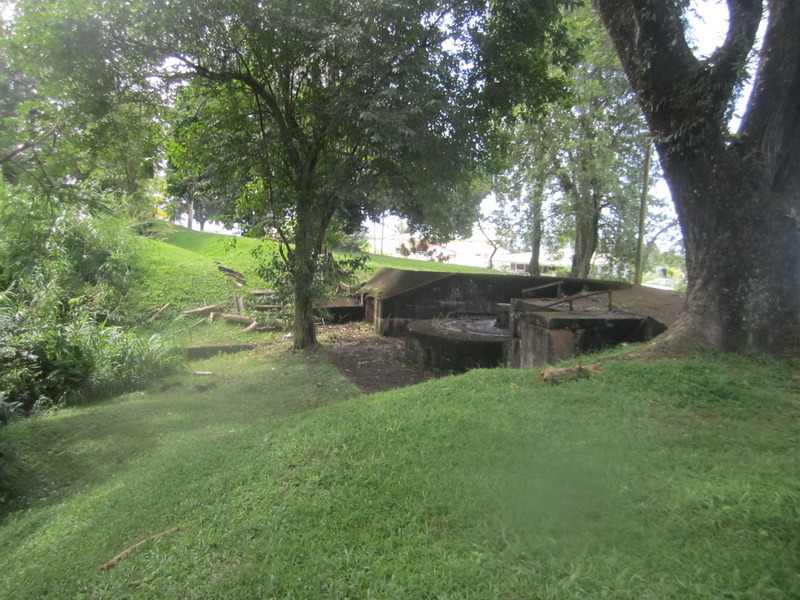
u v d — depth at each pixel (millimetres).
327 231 12234
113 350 9664
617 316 8852
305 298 11219
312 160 10484
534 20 9055
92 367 9188
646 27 5828
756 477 3211
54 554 3924
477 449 4051
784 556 2455
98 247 14883
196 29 8742
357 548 3117
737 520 2760
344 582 2828
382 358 11945
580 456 3699
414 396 5676
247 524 3602
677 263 26047
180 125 10844
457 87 9344
